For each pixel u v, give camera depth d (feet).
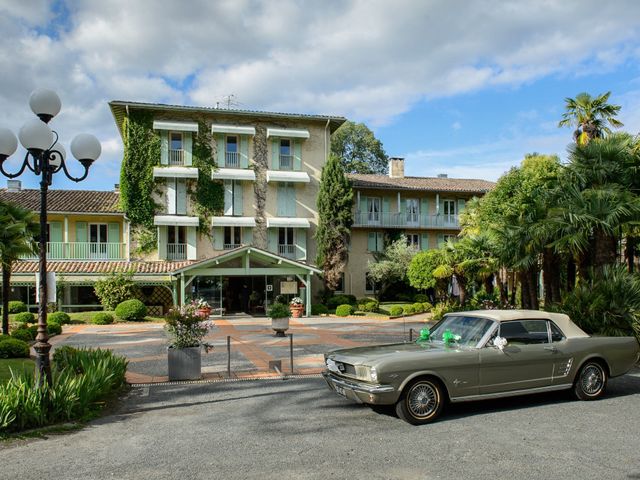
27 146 25.11
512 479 16.47
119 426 23.47
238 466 17.83
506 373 24.77
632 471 17.13
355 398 23.57
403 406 22.75
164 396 29.91
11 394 23.12
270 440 20.84
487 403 26.89
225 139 111.96
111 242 105.09
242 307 105.70
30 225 64.23
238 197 112.37
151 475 17.10
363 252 128.26
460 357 23.89
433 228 131.13
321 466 17.70
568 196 44.80
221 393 30.58
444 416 24.34
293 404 27.37
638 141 49.98
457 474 16.90
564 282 63.05
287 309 62.95
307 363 41.73
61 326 72.18
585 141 79.36
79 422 24.00
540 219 48.67
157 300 104.22
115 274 91.71
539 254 51.80
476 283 110.93
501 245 54.24
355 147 189.06
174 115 108.58
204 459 18.63
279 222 112.37
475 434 21.40
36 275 89.25
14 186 114.32
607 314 38.55
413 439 20.76
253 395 29.89
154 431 22.54
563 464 17.79
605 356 27.45
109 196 115.03
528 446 19.77
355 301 112.88
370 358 23.56
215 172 109.91
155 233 105.60
